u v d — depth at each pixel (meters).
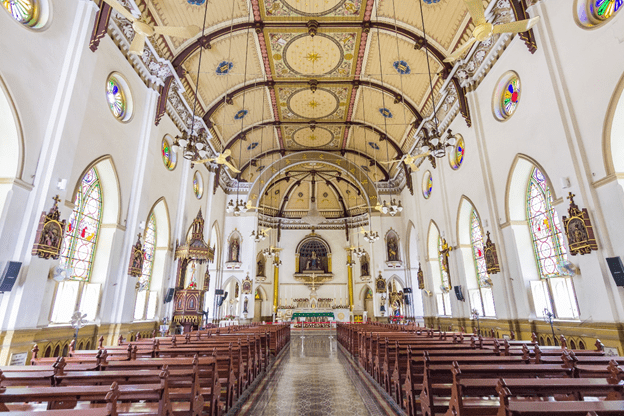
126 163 12.80
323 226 33.28
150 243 15.88
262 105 22.23
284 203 33.28
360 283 30.19
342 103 22.12
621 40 7.86
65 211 9.39
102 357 5.03
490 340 7.72
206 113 19.80
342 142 27.25
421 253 22.06
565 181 9.35
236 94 19.86
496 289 13.04
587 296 8.85
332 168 30.06
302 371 10.45
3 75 7.61
